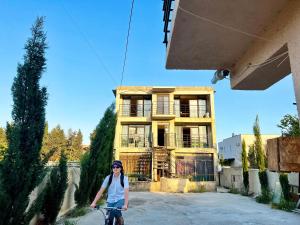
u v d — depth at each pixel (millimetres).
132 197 16562
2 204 4543
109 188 4543
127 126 28969
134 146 28328
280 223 8469
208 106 29516
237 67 4781
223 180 26672
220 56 4633
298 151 2506
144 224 8062
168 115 27453
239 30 3771
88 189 11258
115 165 4516
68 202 10648
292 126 15414
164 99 28766
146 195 18109
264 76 4367
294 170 2500
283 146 2643
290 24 3076
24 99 5160
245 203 14094
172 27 3879
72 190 11438
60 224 7875
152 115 27703
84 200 10984
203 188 21828
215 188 22234
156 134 27672
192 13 3424
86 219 8750
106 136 12742
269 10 3309
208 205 13016
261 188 15922
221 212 10656
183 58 4738
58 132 66375
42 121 5301
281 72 4191
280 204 11914
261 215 9992
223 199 16125
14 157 4863
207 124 28891
